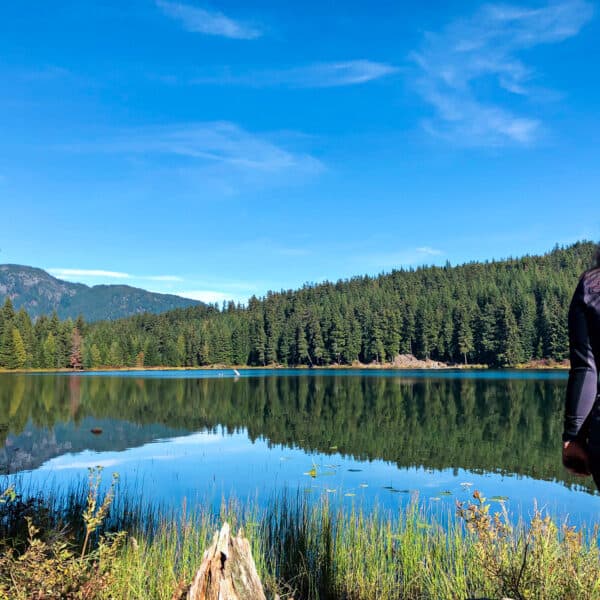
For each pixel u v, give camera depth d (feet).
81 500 30.71
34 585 12.22
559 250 503.20
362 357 351.05
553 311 291.17
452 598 17.90
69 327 351.87
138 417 85.87
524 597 14.02
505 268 483.10
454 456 50.78
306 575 20.70
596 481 7.07
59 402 112.47
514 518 28.96
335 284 512.22
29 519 14.02
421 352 338.54
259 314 392.47
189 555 21.59
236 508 28.86
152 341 377.50
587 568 14.87
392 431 67.26
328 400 111.45
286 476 41.93
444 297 375.86
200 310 538.47
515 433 64.39
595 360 7.25
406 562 21.22
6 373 293.23
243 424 76.38
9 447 58.13
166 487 37.93
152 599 17.83
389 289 463.42
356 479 40.55
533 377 197.06
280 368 349.82
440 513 29.68
